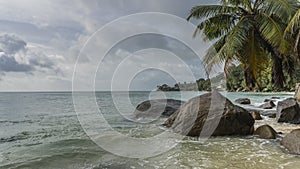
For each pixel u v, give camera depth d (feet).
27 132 22.95
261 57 36.63
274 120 29.66
